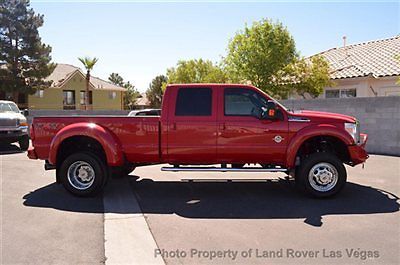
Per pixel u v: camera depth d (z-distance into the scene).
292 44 18.58
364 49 21.28
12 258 4.05
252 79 18.94
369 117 12.48
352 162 6.77
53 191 7.24
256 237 4.68
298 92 18.47
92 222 5.32
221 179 8.38
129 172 8.31
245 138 6.66
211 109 6.72
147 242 4.54
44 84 35.25
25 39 33.41
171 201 6.48
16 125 13.62
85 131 6.59
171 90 6.79
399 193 6.92
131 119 6.75
